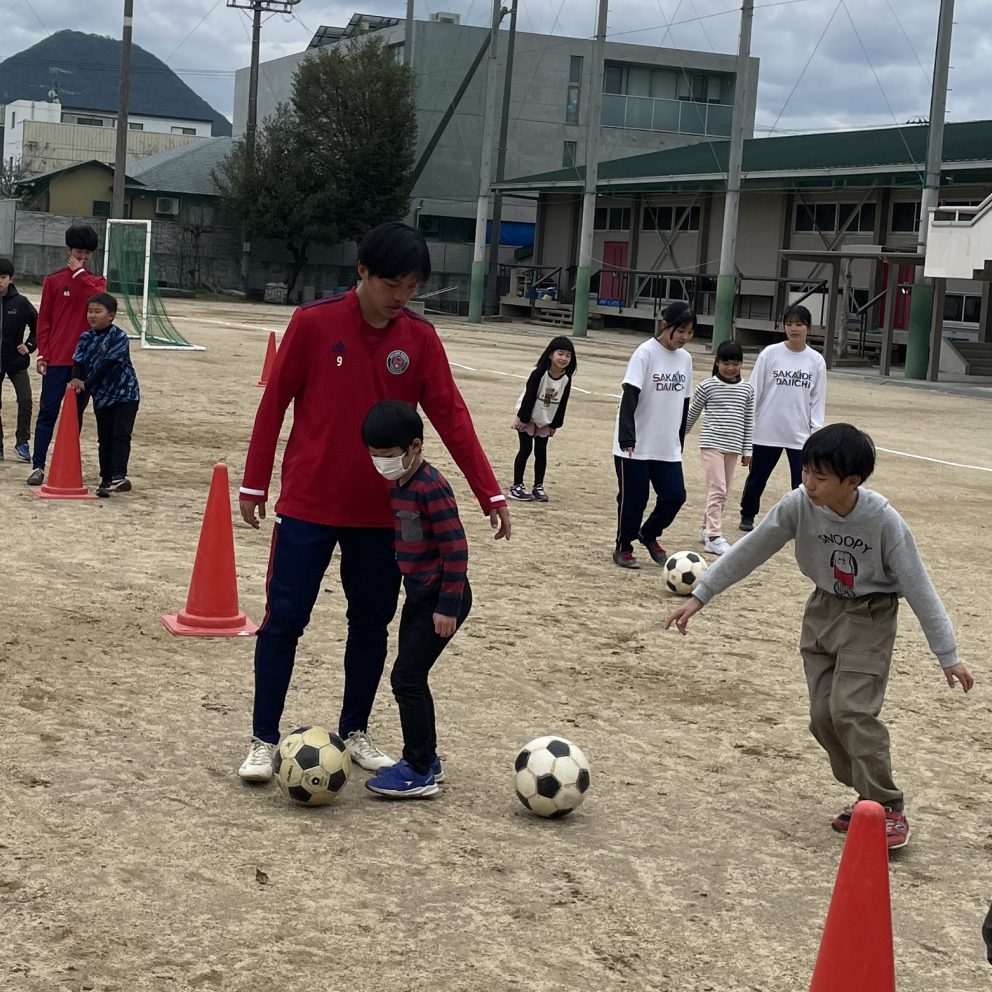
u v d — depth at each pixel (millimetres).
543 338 43062
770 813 5051
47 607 7297
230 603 7078
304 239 56344
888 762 4707
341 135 54906
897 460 17000
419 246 4699
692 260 49000
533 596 8453
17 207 54656
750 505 11148
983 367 36125
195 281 58281
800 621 8297
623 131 59500
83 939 3658
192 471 12375
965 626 8367
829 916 3152
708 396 10211
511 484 12922
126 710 5711
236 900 3969
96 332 10531
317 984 3488
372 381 4867
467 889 4164
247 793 4883
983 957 3961
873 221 41531
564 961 3717
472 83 58562
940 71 31953
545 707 6188
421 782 4953
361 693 5254
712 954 3836
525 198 57594
